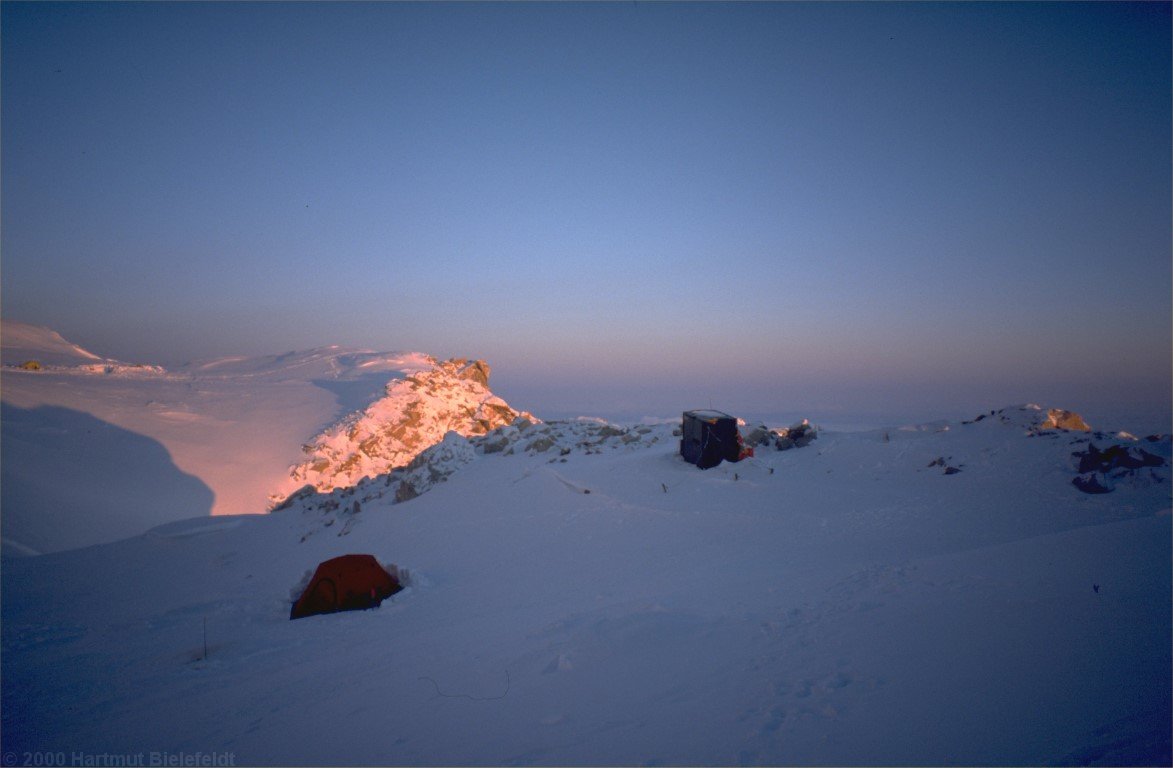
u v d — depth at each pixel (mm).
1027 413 21281
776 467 22156
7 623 19203
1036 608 6898
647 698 5945
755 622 7668
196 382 96938
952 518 15047
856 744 4602
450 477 30188
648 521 19047
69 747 6969
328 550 24859
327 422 77125
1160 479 15375
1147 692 4832
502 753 5238
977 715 4809
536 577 15453
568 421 35906
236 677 9633
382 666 8781
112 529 51469
